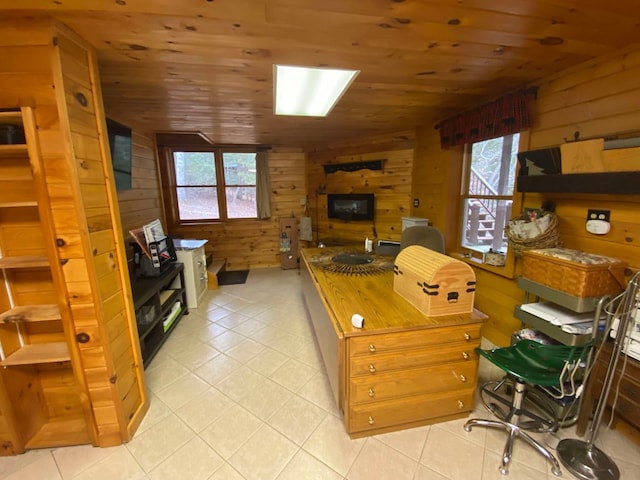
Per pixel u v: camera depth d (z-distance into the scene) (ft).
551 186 6.31
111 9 3.97
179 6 3.94
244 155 17.03
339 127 12.35
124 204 10.12
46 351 5.32
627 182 4.97
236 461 5.23
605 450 5.30
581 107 6.24
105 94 7.75
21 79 4.24
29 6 3.85
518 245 6.83
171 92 7.66
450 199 10.82
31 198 5.10
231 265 17.74
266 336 9.64
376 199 14.32
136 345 6.05
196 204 16.94
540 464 5.11
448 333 5.48
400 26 4.58
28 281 5.32
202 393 6.96
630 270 5.44
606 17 4.39
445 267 5.48
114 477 4.99
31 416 5.62
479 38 5.03
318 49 5.36
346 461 5.19
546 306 6.32
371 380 5.38
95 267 4.91
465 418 6.08
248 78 6.74
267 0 3.82
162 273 9.53
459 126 9.67
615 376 5.17
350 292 6.84
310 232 17.08
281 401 6.66
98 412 5.41
